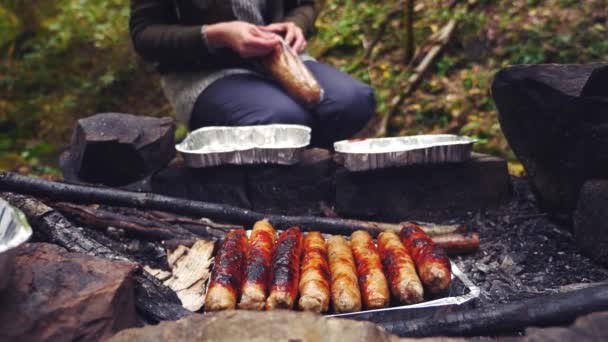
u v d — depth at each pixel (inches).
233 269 43.9
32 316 37.4
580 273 53.8
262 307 41.5
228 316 36.4
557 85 54.2
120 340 35.1
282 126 65.2
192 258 53.0
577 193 57.6
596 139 53.2
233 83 68.3
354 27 115.1
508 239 59.9
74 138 65.9
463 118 95.6
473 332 41.1
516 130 61.1
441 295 44.6
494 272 54.4
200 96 69.4
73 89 126.9
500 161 64.2
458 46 104.2
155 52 68.0
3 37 137.7
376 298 42.3
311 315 35.9
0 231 37.6
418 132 96.7
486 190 64.6
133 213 60.8
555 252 57.1
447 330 41.0
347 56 112.9
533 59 97.2
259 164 61.7
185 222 59.2
